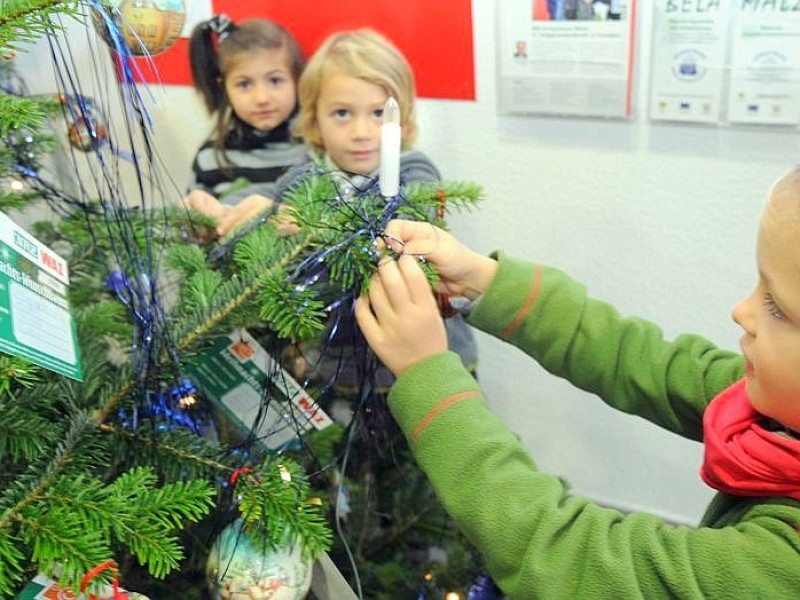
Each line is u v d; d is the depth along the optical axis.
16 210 0.77
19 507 0.52
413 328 0.60
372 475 0.88
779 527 0.52
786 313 0.50
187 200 0.98
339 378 0.83
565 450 1.33
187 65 1.14
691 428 0.73
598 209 1.11
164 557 0.51
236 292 0.65
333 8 1.08
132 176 1.21
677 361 0.73
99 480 0.58
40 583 0.53
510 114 1.09
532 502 0.56
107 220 0.72
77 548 0.49
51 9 0.55
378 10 1.06
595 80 1.02
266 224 0.75
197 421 0.70
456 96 1.10
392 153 0.63
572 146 1.08
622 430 1.27
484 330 0.77
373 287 0.62
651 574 0.53
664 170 1.05
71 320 0.61
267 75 1.07
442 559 0.87
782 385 0.51
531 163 1.12
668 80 1.00
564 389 1.27
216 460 0.62
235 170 1.13
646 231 1.10
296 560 0.60
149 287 0.72
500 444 0.58
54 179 1.00
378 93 0.99
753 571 0.50
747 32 0.93
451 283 0.73
